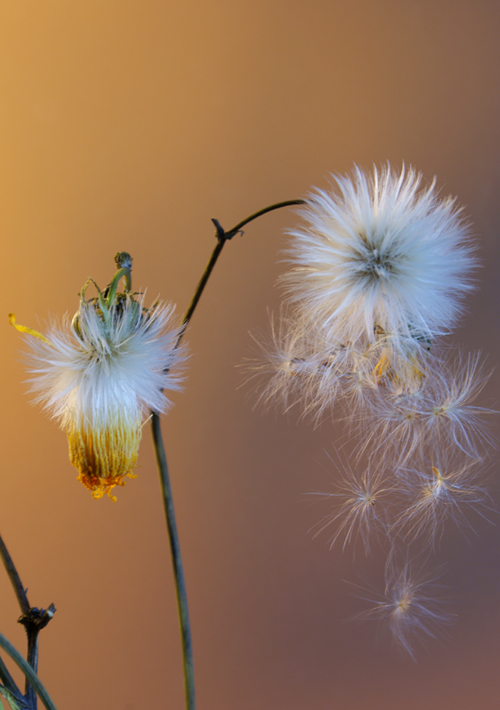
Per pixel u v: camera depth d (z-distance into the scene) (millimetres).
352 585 485
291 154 487
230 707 488
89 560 492
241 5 488
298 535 487
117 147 491
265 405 488
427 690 483
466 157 481
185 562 490
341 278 432
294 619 488
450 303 438
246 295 489
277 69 487
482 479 478
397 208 433
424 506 477
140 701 490
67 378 426
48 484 493
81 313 426
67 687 490
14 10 492
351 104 485
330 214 434
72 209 492
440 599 482
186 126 490
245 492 489
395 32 483
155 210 491
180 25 490
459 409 461
